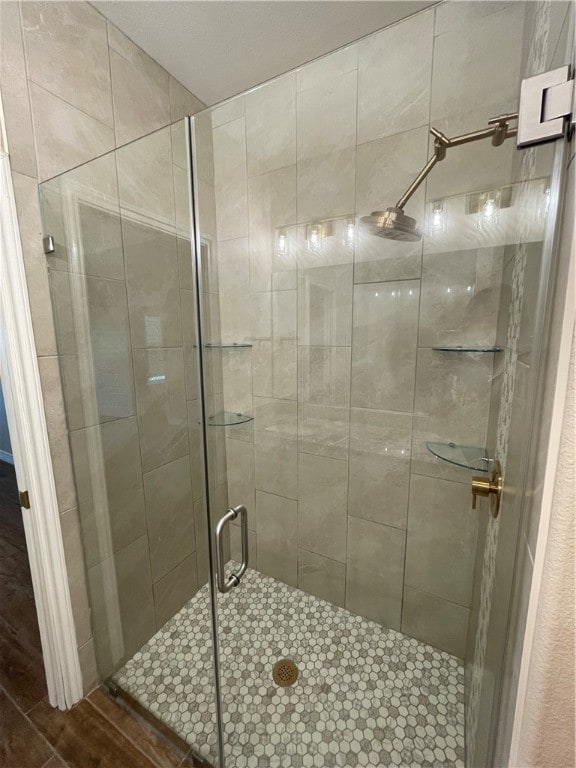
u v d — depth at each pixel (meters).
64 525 1.12
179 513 1.48
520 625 0.51
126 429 1.27
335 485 1.46
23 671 1.30
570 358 0.37
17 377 0.98
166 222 1.31
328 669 1.30
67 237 1.04
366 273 1.25
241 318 1.54
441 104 1.04
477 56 0.97
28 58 0.91
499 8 0.93
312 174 1.28
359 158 1.20
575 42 0.42
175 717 1.14
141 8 1.05
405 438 1.28
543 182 0.55
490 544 0.92
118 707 1.17
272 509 1.62
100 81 1.09
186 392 1.46
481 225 1.04
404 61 1.08
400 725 1.12
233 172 1.43
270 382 1.52
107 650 1.27
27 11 0.90
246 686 1.24
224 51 1.22
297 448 1.51
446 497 1.25
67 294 1.07
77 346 1.11
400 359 1.24
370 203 1.20
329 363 1.38
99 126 1.10
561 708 0.40
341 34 1.13
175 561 1.48
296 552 1.61
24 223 0.95
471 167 1.03
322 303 1.35
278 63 1.27
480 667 0.95
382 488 1.36
